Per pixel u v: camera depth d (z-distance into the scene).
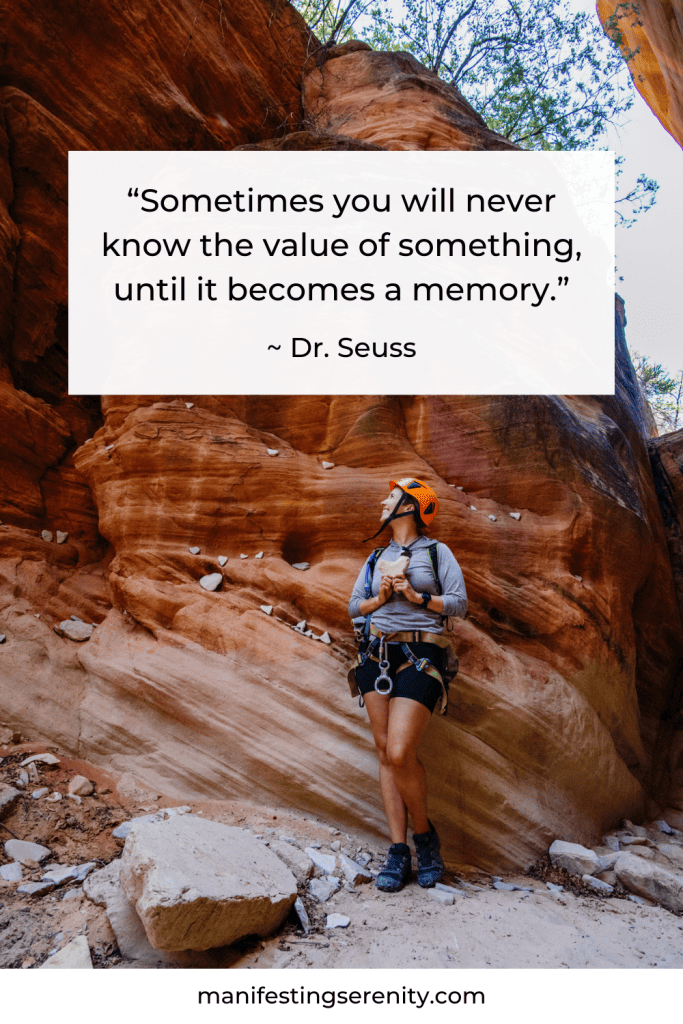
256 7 6.85
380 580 3.29
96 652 3.77
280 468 4.13
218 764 3.39
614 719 4.34
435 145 6.54
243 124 6.58
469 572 4.05
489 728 3.66
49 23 5.15
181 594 3.85
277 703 3.49
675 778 4.96
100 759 3.41
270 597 3.89
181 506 4.04
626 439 5.71
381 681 3.06
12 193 4.88
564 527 4.32
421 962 2.39
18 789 3.00
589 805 3.92
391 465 4.25
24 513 4.44
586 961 2.54
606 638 4.32
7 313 4.76
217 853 2.57
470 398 4.48
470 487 4.44
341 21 8.51
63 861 2.71
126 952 2.30
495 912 2.86
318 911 2.66
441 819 3.38
